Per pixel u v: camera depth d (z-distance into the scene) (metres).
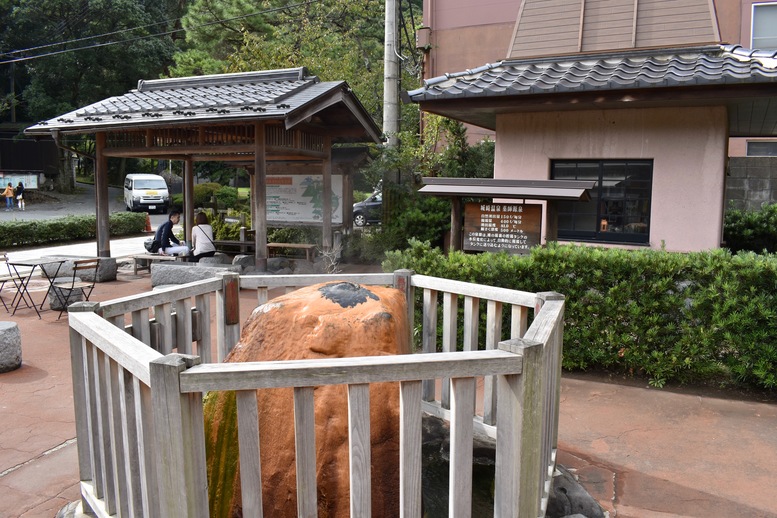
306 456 2.37
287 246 12.83
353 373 2.31
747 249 12.34
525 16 9.73
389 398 3.17
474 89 8.44
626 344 5.77
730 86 7.21
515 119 9.27
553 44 9.53
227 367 2.26
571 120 8.94
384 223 13.84
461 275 6.26
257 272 10.91
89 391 3.20
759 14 14.81
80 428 3.45
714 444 4.50
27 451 4.49
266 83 12.38
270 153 11.80
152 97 12.38
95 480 3.27
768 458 4.27
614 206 8.96
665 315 5.66
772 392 5.50
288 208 14.15
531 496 2.52
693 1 8.75
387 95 14.34
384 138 13.70
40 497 3.80
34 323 8.72
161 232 13.32
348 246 13.88
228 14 21.17
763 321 5.32
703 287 5.55
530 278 6.07
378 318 3.19
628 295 5.70
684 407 5.20
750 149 15.33
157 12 34.72
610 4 9.20
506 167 9.39
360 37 24.84
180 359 2.25
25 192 36.28
